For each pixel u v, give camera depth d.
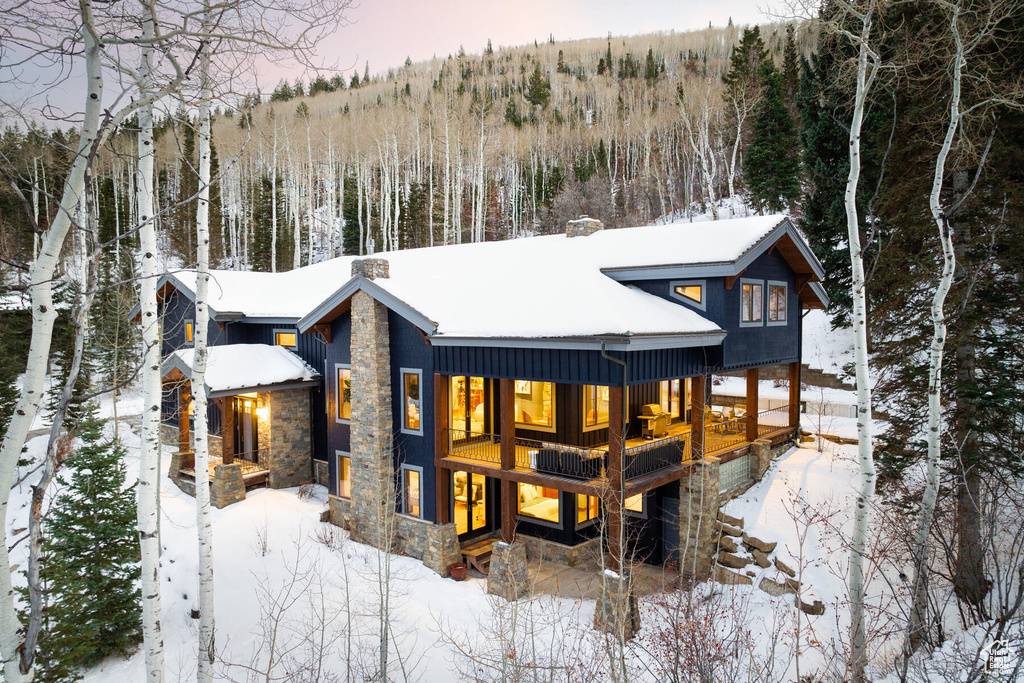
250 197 62.56
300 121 64.88
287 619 14.60
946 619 12.80
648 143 61.62
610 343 13.45
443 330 16.66
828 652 12.70
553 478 15.19
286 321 24.19
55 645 12.60
